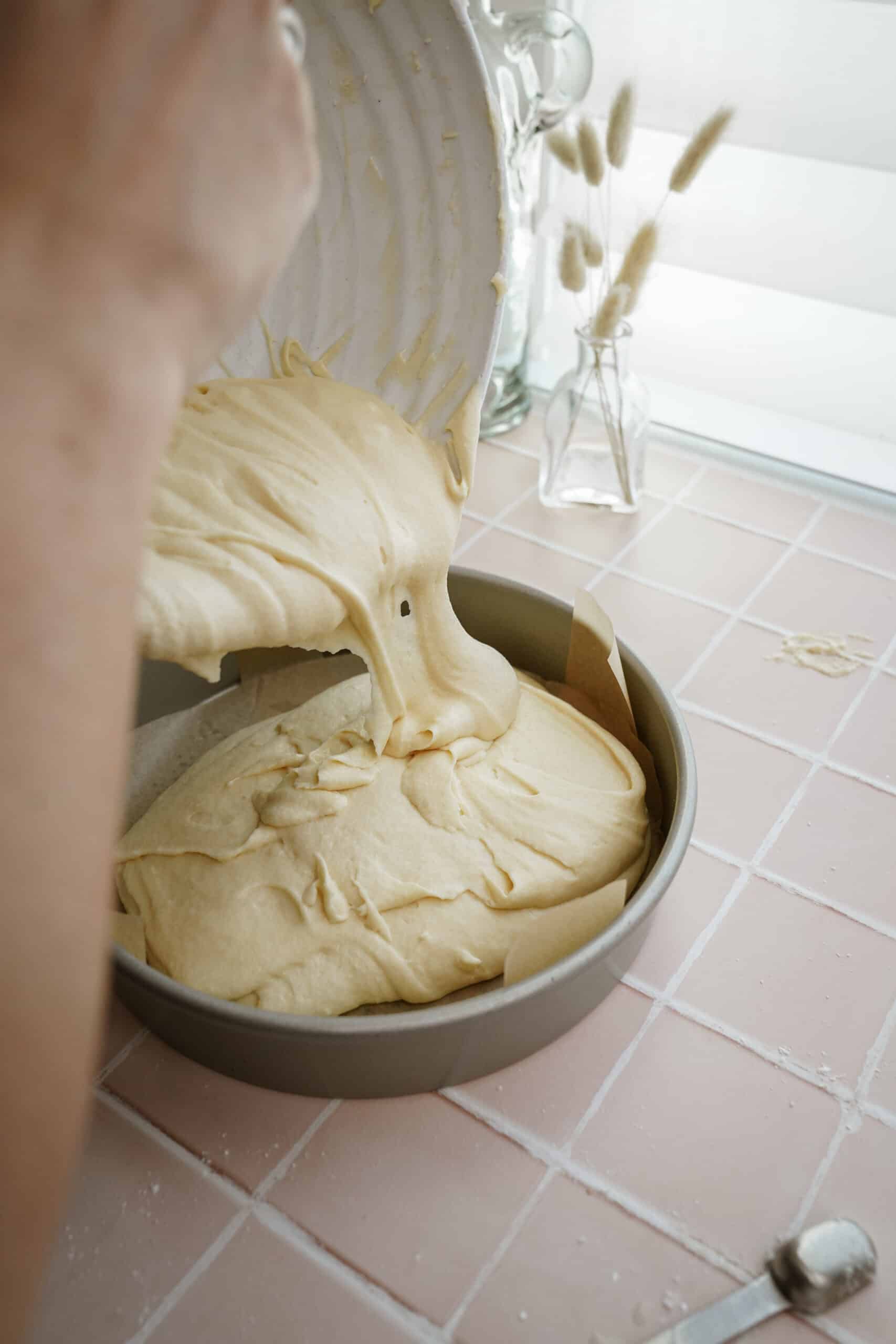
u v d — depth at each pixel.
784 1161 0.57
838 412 1.13
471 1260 0.53
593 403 0.99
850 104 0.93
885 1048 0.62
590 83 0.94
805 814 0.76
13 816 0.20
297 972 0.60
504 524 1.03
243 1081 0.60
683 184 0.87
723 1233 0.54
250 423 0.58
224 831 0.66
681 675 0.87
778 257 1.05
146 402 0.23
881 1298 0.52
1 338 0.21
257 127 0.26
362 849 0.63
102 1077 0.61
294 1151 0.57
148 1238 0.54
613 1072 0.61
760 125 0.98
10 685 0.20
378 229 0.62
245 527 0.52
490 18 0.88
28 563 0.20
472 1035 0.54
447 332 0.62
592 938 0.59
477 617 0.81
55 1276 0.52
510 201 0.59
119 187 0.23
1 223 0.22
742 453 1.12
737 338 1.14
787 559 1.00
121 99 0.24
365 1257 0.53
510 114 0.92
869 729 0.83
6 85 0.23
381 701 0.64
